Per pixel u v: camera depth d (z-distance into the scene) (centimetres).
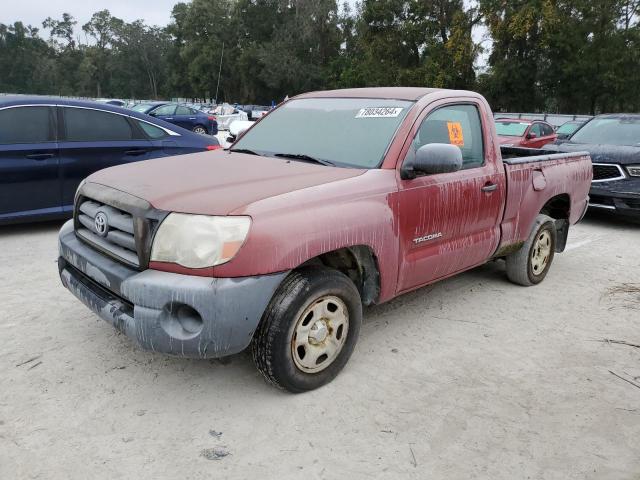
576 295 512
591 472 267
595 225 854
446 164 339
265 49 5775
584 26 3384
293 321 296
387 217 338
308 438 282
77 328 393
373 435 287
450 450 278
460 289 513
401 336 405
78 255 321
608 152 808
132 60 9244
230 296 269
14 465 254
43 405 300
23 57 10119
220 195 291
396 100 396
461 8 3884
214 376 336
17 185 603
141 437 278
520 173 462
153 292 270
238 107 4566
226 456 267
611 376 360
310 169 347
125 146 679
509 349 393
